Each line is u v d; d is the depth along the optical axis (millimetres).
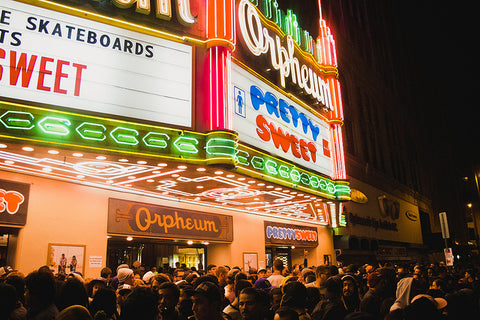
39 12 9500
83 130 9211
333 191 18531
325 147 19078
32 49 9180
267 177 13453
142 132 10148
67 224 12453
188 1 12227
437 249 49562
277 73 16281
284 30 17844
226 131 11273
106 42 10359
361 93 37812
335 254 27688
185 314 6180
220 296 4684
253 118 14062
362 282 10414
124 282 8469
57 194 12391
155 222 15148
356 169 32094
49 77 9234
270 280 11039
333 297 6121
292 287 5480
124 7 10758
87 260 12758
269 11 16844
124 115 10133
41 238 11742
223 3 12656
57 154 9352
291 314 3961
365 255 32719
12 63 8836
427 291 8188
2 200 10953
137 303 4184
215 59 12125
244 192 15328
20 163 10578
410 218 45125
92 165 10789
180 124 11078
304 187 15914
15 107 8461
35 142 8523
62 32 9711
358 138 34188
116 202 13969
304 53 18953
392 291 7391
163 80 11109
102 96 9898
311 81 18500
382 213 35688
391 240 37625
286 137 15875
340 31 36062
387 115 44781
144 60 10914
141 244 16438
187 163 10773
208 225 17641
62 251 12141
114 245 15461
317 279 8227
